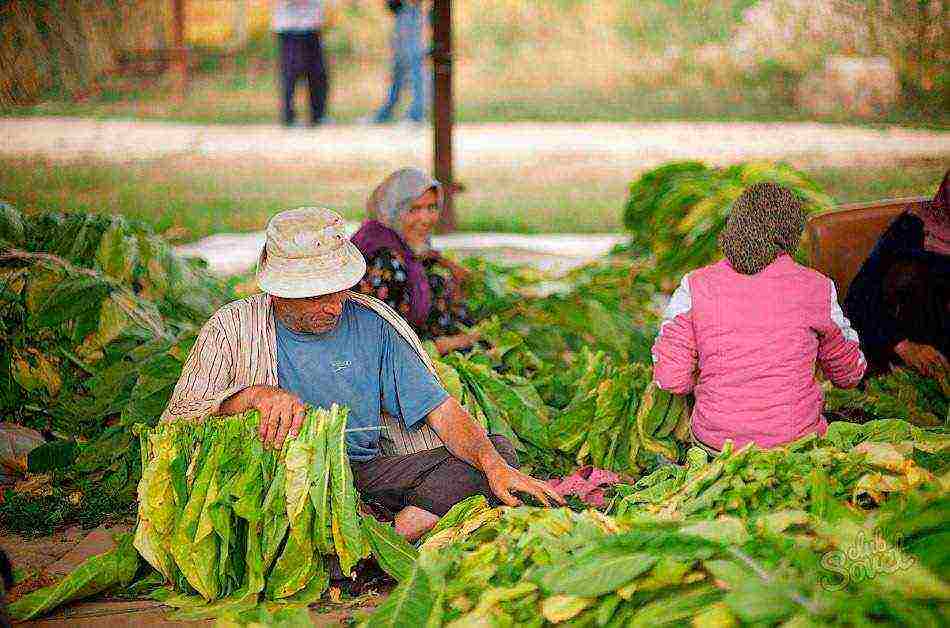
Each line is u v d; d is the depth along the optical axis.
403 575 4.36
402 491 5.03
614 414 5.82
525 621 3.74
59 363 6.58
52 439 6.39
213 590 4.39
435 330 6.87
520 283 9.44
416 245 6.56
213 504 4.32
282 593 4.40
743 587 3.48
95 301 6.62
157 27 23.41
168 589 4.51
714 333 5.04
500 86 24.52
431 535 4.59
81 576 4.50
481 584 3.99
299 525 4.34
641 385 5.92
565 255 11.36
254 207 14.13
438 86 12.16
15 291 6.63
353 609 4.46
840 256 6.86
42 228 7.55
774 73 23.47
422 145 19.11
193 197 14.70
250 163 17.44
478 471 5.00
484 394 5.82
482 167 17.28
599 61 25.56
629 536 3.93
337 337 4.98
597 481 5.30
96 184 15.33
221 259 11.17
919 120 19.25
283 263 4.67
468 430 5.00
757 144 17.89
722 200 9.09
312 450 4.36
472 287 8.05
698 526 3.86
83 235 7.42
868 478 4.07
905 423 4.59
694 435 5.25
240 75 25.59
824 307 5.05
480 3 27.64
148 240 7.61
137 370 6.24
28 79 19.98
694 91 23.22
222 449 4.37
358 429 4.74
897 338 6.32
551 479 5.70
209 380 4.81
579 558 3.92
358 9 28.14
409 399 5.07
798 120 20.09
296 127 21.00
